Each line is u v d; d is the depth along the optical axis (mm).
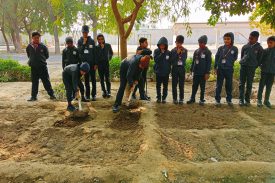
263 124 6414
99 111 7012
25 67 12234
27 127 6152
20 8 32906
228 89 7664
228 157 5020
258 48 7465
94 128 6008
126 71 6574
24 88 10266
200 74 7512
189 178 4328
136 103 7492
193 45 38344
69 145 5402
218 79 7633
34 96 8133
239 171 4492
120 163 4668
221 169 4508
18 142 5504
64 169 4422
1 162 4660
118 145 5332
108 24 10164
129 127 6148
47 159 4840
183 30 31219
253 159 4953
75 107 7109
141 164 4570
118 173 4340
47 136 5766
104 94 8383
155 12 9469
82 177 4266
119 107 7090
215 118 6730
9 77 12164
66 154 5047
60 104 7414
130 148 5211
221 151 5234
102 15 9945
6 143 5465
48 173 4336
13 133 5871
